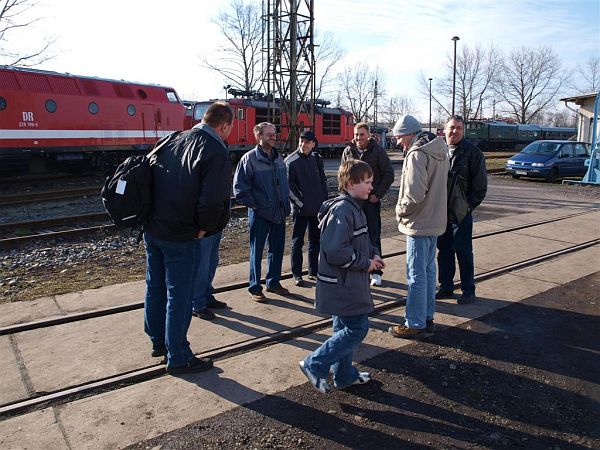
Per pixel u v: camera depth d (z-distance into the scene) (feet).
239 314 15.99
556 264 22.22
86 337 14.06
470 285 17.15
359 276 10.71
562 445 9.71
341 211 10.48
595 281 19.75
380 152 18.63
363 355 13.29
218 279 19.60
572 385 11.94
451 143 16.22
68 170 62.13
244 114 88.33
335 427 10.12
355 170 10.62
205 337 14.20
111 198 11.37
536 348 13.84
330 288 10.66
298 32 75.72
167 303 12.16
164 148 11.73
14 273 20.88
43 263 22.39
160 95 68.23
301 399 11.11
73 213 36.37
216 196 11.03
